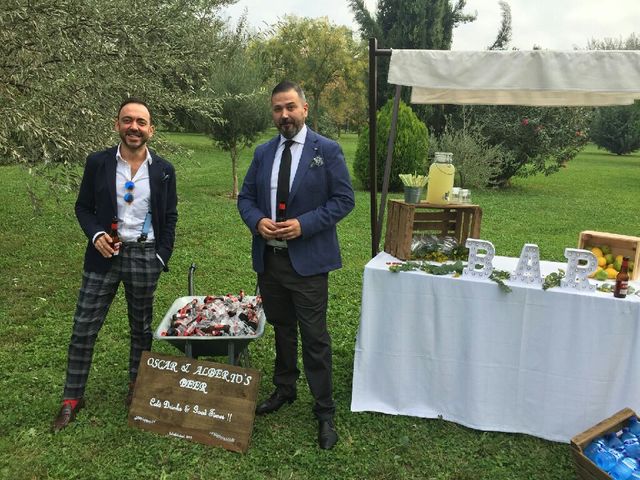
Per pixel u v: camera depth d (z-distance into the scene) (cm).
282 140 287
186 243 757
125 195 290
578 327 288
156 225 300
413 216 331
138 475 265
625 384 285
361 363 329
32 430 293
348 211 284
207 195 1195
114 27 500
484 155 1430
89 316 301
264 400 332
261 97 1152
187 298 354
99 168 291
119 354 393
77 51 469
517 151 1495
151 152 307
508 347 303
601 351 286
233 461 277
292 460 280
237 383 291
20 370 366
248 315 326
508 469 278
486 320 303
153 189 295
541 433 305
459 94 436
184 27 590
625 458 249
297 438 298
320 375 296
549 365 297
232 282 584
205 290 557
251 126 1151
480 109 1502
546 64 286
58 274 587
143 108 285
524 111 1456
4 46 460
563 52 283
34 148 464
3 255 653
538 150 1486
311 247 283
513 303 298
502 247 794
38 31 438
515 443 301
